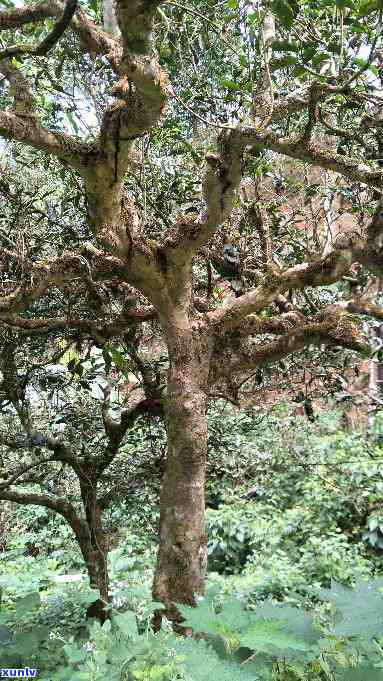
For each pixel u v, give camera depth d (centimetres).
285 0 196
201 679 188
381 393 454
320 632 232
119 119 222
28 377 359
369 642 227
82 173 240
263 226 349
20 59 308
